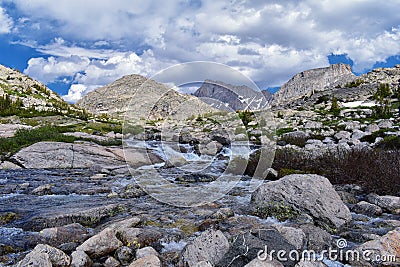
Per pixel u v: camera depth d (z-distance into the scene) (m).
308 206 5.40
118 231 4.48
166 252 4.07
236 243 3.78
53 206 6.32
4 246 4.15
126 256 3.82
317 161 10.00
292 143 16.83
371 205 5.96
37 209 6.08
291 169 9.02
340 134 19.05
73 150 13.29
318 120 30.95
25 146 14.68
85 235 4.54
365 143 15.54
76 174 10.63
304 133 20.44
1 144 14.74
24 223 5.20
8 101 38.78
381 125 22.64
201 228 4.92
